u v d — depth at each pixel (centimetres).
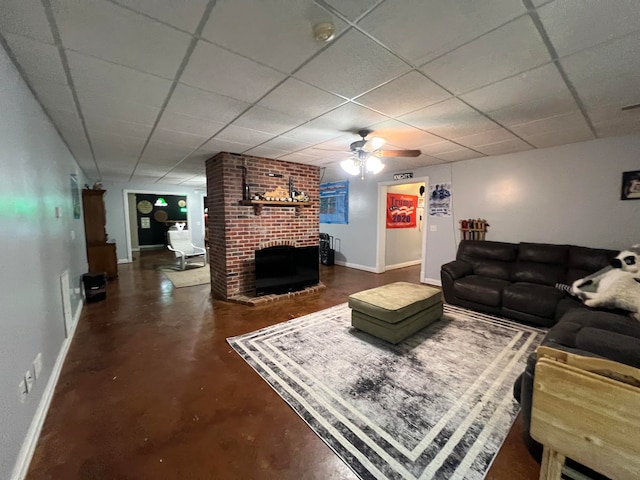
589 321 212
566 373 109
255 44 146
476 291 348
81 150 373
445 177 477
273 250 420
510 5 119
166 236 1115
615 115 251
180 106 227
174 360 243
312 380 212
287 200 444
